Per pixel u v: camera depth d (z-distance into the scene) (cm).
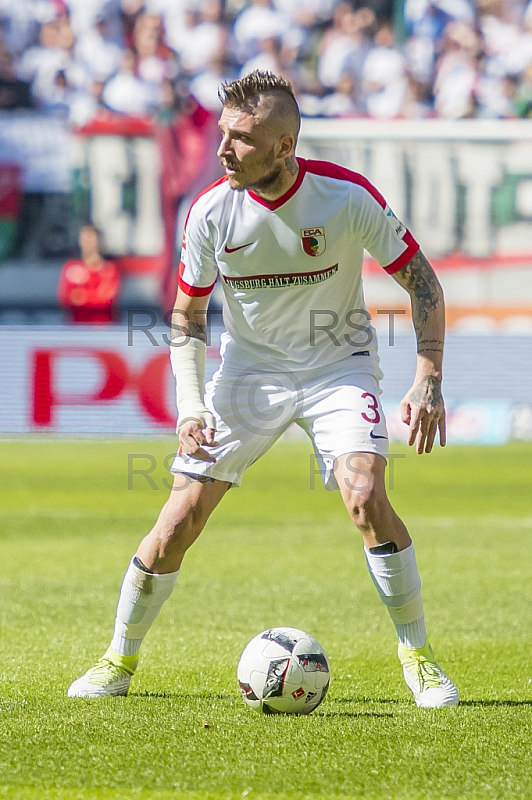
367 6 7038
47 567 2509
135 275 6266
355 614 1973
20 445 5609
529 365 6044
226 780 959
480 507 3722
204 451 1228
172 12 7019
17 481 4309
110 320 6266
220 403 1313
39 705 1254
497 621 1906
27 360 5912
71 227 6291
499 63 6994
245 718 1190
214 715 1204
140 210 6238
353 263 1277
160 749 1050
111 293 6253
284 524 3312
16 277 6319
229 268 1259
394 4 7025
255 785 947
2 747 1052
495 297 6253
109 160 6219
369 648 1680
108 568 2502
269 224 1215
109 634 1772
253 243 1230
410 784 953
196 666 1533
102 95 6906
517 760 1024
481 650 1662
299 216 1209
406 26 7019
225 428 1302
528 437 5919
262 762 1011
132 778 962
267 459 5175
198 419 1229
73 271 6272
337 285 1271
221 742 1077
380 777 971
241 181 1177
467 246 6262
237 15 7056
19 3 6912
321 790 936
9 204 6278
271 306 1271
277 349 1305
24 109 6925
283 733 1116
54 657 1586
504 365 6044
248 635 1773
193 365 1283
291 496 4016
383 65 6975
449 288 6275
